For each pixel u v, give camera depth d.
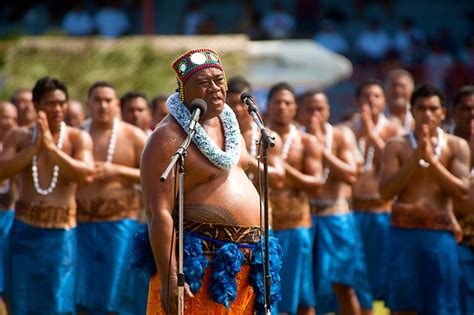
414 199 21.83
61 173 22.14
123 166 24.73
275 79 44.97
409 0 70.56
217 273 15.03
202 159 15.34
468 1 70.69
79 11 60.12
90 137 23.11
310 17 65.00
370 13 68.25
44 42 44.88
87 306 24.23
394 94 30.78
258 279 15.35
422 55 62.09
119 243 24.28
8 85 43.81
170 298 14.76
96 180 24.41
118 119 25.42
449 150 21.91
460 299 23.03
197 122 15.29
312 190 24.16
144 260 15.48
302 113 27.50
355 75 58.94
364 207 28.80
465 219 22.94
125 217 24.47
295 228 24.09
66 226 22.16
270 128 24.73
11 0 62.62
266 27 62.78
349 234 26.19
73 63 44.38
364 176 28.91
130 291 24.30
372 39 62.09
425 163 21.64
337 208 26.20
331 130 26.75
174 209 15.20
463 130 23.66
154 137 15.38
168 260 14.88
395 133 29.64
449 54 63.09
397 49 62.53
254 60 45.34
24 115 27.92
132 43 44.78
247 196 15.62
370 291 26.55
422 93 21.81
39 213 22.02
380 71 59.28
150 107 29.61
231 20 56.06
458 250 23.00
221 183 15.49
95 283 24.22
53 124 22.48
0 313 28.09
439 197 21.80
